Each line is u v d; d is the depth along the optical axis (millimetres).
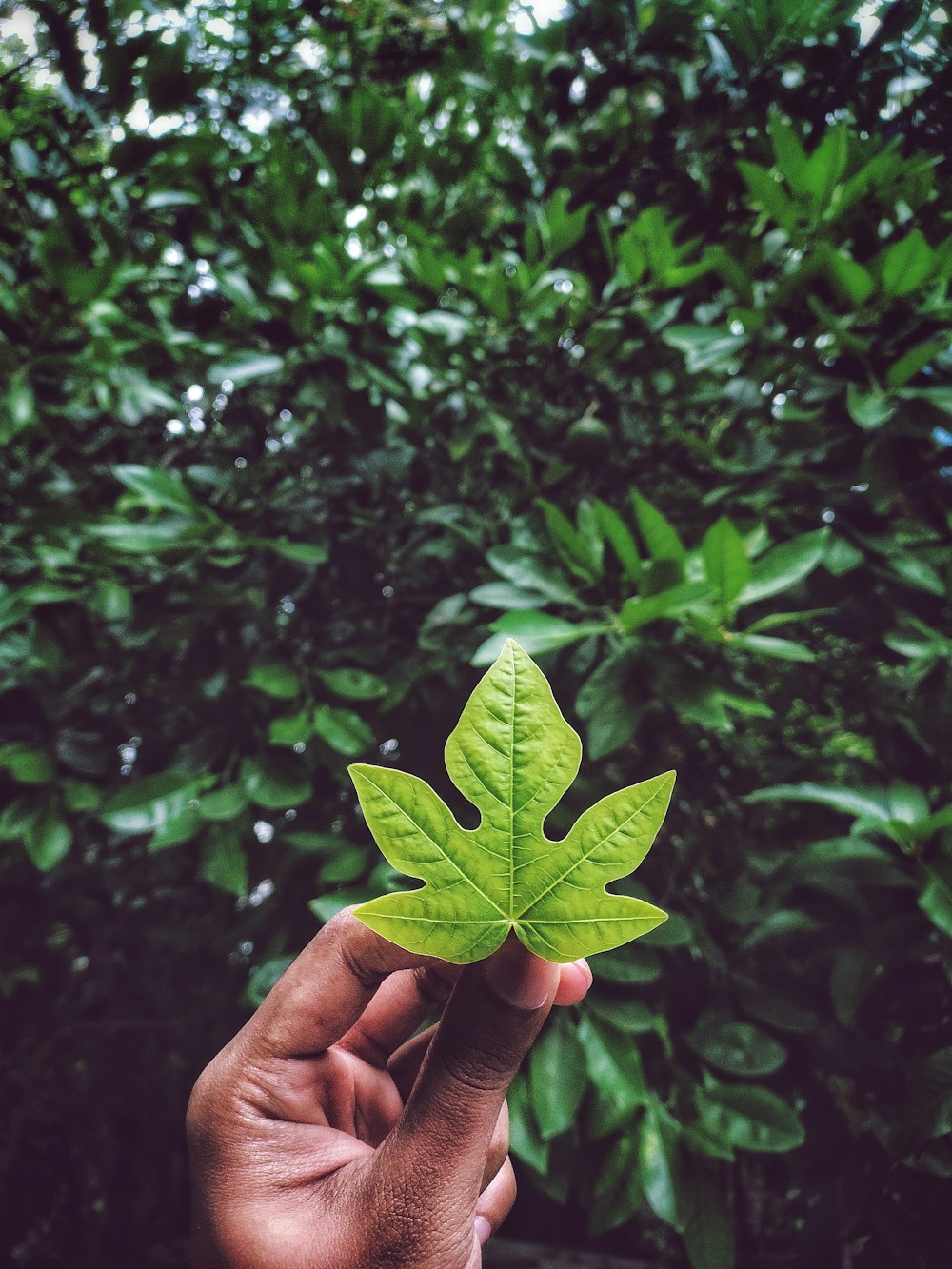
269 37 759
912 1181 515
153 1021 839
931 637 564
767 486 596
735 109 679
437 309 691
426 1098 278
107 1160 929
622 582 538
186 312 765
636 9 706
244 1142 315
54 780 662
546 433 723
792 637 710
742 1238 718
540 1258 816
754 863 614
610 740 487
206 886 829
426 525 732
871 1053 552
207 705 661
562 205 681
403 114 774
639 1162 520
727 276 609
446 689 660
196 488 740
